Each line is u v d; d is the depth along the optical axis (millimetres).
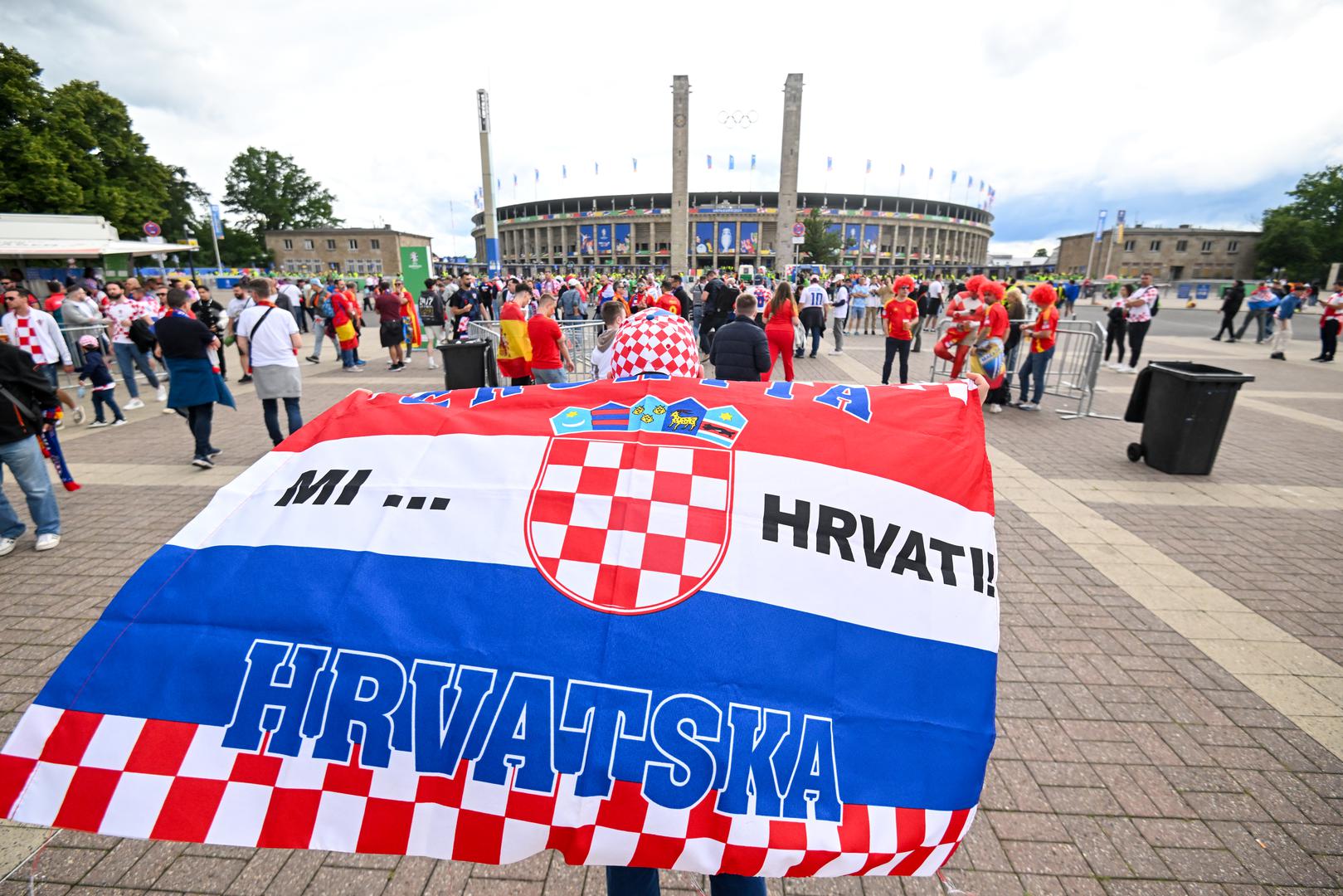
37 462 4746
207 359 6547
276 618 1428
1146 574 4488
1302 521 5430
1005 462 7020
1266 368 13930
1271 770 2758
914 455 1722
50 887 2234
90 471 6668
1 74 34562
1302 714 3094
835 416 1771
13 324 8234
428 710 1339
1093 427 8570
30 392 4695
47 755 1333
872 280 22500
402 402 1853
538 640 1381
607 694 1331
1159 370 6691
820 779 1323
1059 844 2406
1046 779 2707
